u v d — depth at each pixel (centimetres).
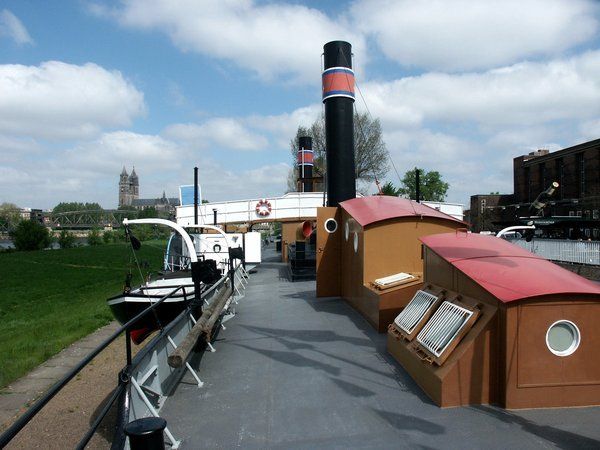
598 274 1647
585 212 3838
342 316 909
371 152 4722
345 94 1297
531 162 4803
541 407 436
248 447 392
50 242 6028
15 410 606
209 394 515
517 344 434
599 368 442
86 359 288
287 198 2608
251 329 836
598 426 400
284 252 2706
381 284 777
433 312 556
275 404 481
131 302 843
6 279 2781
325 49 1325
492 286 461
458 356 451
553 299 437
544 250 1977
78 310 1589
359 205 1027
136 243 1012
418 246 868
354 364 598
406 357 553
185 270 1224
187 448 393
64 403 602
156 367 473
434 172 5244
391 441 391
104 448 463
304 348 687
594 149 3841
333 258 1155
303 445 391
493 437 388
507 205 5325
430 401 468
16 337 1134
